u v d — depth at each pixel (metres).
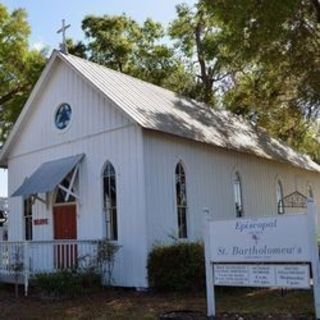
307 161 30.03
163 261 16.67
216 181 21.55
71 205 19.88
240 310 12.53
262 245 10.64
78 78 20.11
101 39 39.47
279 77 23.14
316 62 21.39
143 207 17.39
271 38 20.25
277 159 25.33
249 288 16.70
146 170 17.69
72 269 16.62
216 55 35.38
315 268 10.03
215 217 21.08
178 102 23.33
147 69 40.00
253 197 24.20
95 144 19.17
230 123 25.53
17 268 16.92
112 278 17.70
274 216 10.56
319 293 10.01
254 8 19.80
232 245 11.02
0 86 32.28
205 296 15.43
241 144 22.89
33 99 21.52
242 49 21.44
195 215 19.88
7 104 32.94
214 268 11.23
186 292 16.36
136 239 17.47
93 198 18.97
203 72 38.44
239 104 30.66
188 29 38.06
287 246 10.34
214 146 21.52
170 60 39.72
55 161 20.50
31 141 21.89
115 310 13.52
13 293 17.12
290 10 19.44
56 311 13.63
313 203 10.16
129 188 17.88
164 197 18.36
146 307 13.81
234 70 31.97
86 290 16.41
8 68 32.31
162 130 18.02
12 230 22.36
